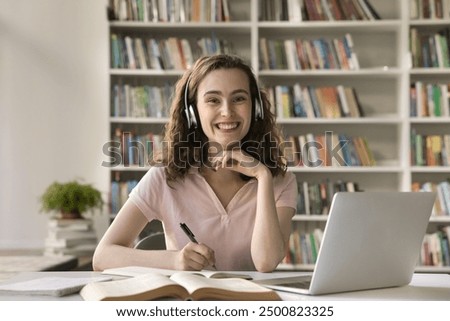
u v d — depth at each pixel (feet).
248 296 4.07
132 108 16.58
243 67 6.65
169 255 5.87
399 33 16.62
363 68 17.25
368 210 4.56
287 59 16.56
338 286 4.61
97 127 17.98
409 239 4.93
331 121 16.38
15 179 17.97
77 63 17.97
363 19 16.49
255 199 6.73
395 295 4.63
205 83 6.50
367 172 17.31
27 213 17.95
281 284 4.84
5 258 13.24
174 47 16.61
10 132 17.97
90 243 16.01
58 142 18.01
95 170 17.97
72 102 17.99
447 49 16.30
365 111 17.31
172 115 6.91
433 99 16.39
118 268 5.68
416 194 4.86
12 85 17.97
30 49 17.97
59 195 15.90
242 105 6.48
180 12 16.42
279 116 16.46
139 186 6.82
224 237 6.64
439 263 16.25
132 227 6.68
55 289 4.43
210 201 6.73
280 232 6.20
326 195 16.47
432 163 16.34
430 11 16.30
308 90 16.57
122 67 16.57
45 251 16.10
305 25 16.40
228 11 16.49
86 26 17.97
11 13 17.97
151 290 4.01
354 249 4.56
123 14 16.43
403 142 16.47
